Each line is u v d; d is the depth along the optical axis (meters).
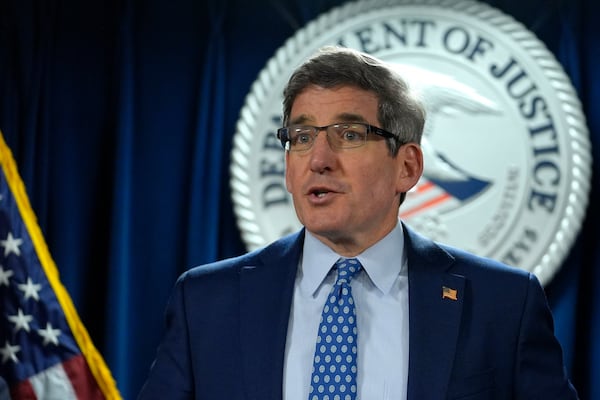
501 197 5.79
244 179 5.86
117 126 5.93
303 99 2.77
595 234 5.75
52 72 6.02
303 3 6.03
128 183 5.91
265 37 6.02
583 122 5.76
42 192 5.91
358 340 2.76
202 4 6.07
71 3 6.07
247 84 6.01
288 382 2.72
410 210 5.82
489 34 5.89
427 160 5.84
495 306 2.81
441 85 5.86
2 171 5.41
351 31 5.93
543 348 2.82
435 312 2.78
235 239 5.95
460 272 2.88
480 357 2.73
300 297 2.86
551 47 5.93
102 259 5.96
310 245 2.90
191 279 3.00
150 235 5.95
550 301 5.73
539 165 5.77
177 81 6.02
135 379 5.89
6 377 5.18
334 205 2.72
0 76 5.99
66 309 5.32
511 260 5.75
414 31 5.93
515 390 2.77
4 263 5.30
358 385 2.70
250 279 2.92
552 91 5.79
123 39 6.02
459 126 5.85
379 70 2.81
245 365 2.76
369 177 2.74
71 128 6.00
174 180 5.97
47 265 5.36
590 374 5.64
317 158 2.70
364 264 2.85
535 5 5.96
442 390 2.65
